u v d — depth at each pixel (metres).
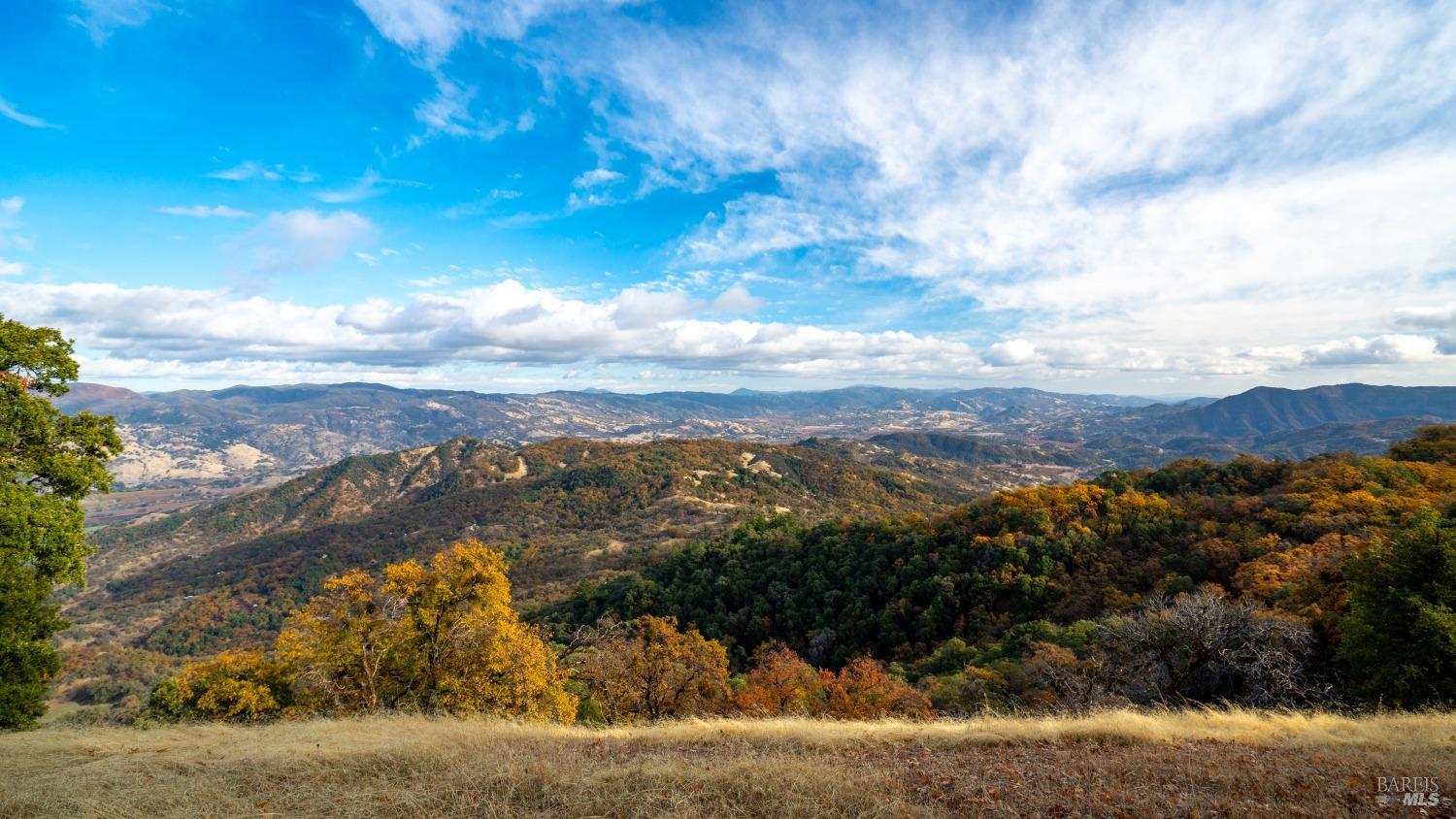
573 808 5.89
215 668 20.89
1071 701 15.39
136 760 7.75
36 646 13.38
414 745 8.09
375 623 16.75
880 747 8.56
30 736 9.63
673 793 6.08
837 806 5.79
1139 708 11.84
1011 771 6.85
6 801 6.00
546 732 10.29
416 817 5.75
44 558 14.03
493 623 17.61
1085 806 5.67
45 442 14.81
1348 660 14.09
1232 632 14.29
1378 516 28.67
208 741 9.25
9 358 14.09
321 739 8.96
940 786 6.36
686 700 21.88
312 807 5.99
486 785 6.47
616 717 20.28
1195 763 7.00
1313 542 28.89
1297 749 7.65
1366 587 13.64
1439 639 11.72
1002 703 18.83
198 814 5.85
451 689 16.42
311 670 16.33
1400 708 11.26
